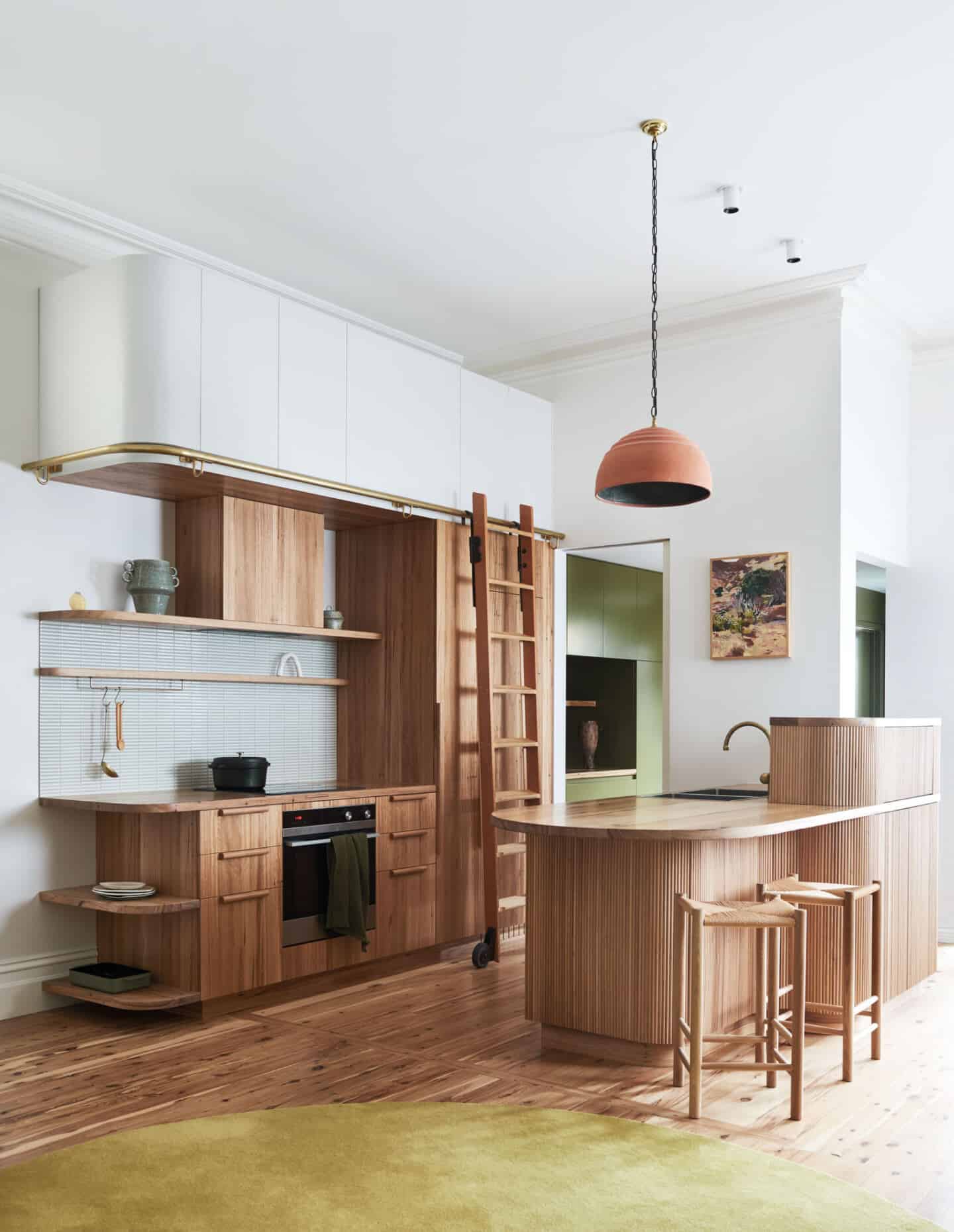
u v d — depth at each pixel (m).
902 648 6.51
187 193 4.71
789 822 3.84
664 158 4.45
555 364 6.85
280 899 4.87
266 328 4.89
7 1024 4.46
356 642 6.11
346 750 6.11
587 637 8.08
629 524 6.51
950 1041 4.30
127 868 4.77
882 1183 2.95
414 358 5.73
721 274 5.65
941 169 4.54
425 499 5.76
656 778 8.95
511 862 6.22
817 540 5.79
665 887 3.89
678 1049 3.67
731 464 6.13
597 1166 3.02
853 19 3.53
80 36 3.60
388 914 5.42
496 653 6.25
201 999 4.50
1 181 4.46
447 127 4.19
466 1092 3.63
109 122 4.13
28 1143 3.19
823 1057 4.09
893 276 5.68
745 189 4.71
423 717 5.82
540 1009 4.13
